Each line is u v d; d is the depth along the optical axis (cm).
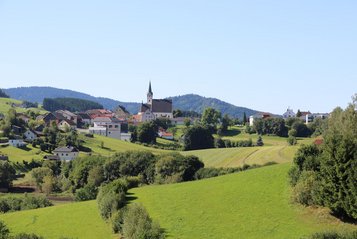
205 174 12962
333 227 6125
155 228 6306
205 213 7362
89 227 7912
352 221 6178
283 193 7644
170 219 7244
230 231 6444
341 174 6188
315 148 7725
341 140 6425
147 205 8181
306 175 7219
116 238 7081
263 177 8762
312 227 6209
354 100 8162
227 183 8906
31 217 9044
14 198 12300
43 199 12006
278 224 6450
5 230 7244
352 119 7788
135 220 6581
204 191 8650
